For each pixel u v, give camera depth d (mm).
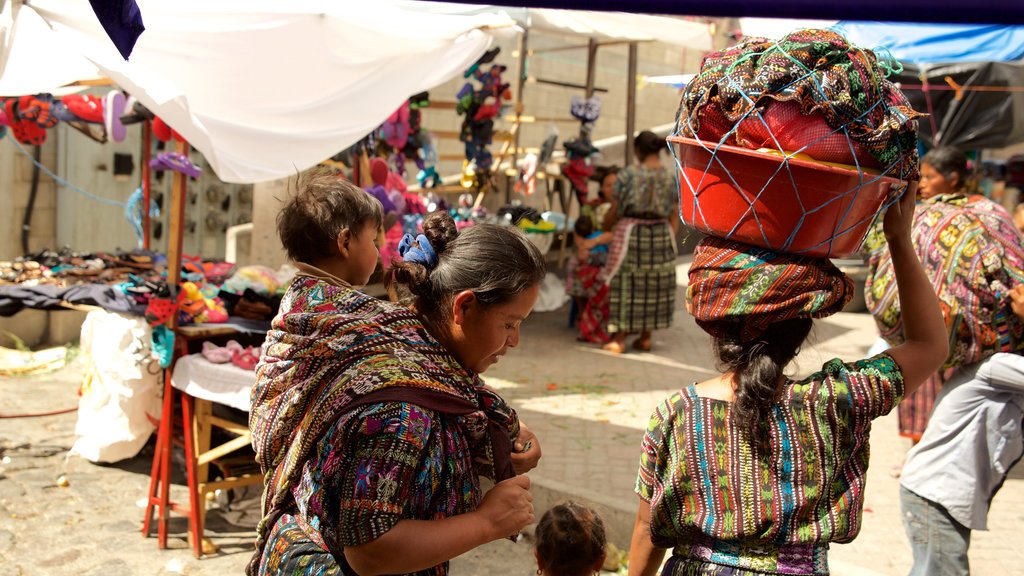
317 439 1653
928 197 4074
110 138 5480
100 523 4410
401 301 1825
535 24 8078
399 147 6590
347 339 1709
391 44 4102
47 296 4941
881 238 3703
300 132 4203
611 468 5066
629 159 9766
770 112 1773
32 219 8578
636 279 7797
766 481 1931
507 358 7598
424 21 4105
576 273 8352
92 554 4094
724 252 1899
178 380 4168
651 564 2158
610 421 5980
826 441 1914
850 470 1956
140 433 4875
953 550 3447
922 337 2025
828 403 1921
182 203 4102
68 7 3092
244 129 4000
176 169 4004
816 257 1861
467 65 4879
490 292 1688
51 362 6992
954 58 7500
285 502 1793
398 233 6027
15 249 8461
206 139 3564
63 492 4734
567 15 8031
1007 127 7855
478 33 4707
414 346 1702
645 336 8078
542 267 1747
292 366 1788
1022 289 3354
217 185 10172
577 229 8297
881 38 7297
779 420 1925
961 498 3389
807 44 1789
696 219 1917
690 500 1984
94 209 9008
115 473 5031
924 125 8141
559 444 5461
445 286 1723
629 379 7078
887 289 3652
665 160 12820
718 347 1985
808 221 1784
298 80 3973
